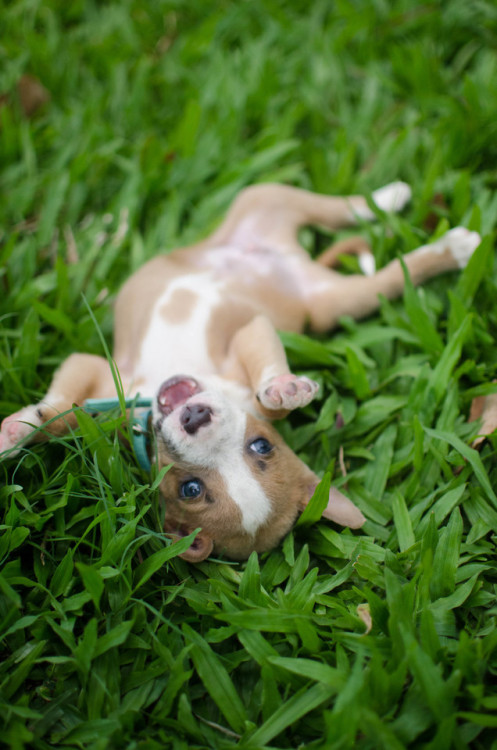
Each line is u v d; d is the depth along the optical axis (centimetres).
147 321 54
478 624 45
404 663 41
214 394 49
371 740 40
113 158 66
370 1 74
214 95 70
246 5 74
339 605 45
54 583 46
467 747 40
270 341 51
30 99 70
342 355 56
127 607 45
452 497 48
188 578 47
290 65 72
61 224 63
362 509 49
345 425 53
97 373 53
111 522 46
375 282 57
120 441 50
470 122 64
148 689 43
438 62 69
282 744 42
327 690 42
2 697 42
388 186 62
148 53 75
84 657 43
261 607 45
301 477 50
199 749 42
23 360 54
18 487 47
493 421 51
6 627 44
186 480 48
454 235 56
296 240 60
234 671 45
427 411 52
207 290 55
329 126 69
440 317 57
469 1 71
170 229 62
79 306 59
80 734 42
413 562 47
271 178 65
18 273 60
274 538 48
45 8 77
